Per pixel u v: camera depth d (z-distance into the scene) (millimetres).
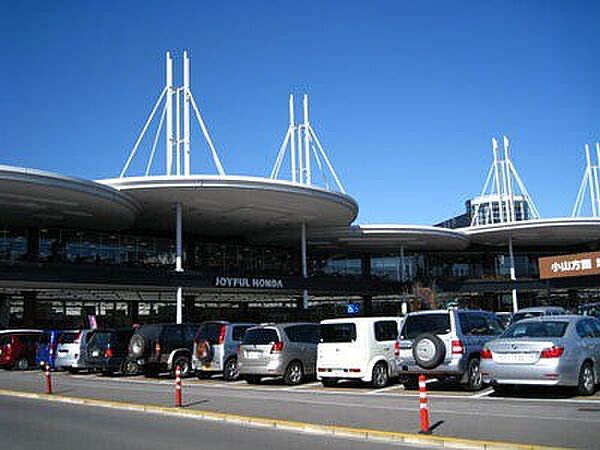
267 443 10188
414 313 16656
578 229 52875
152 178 36000
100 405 15695
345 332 18375
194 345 22969
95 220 42125
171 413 14031
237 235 53656
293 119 52719
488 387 16484
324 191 39531
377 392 17047
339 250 60188
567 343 13867
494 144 66312
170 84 44469
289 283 45688
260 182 36812
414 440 10156
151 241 49906
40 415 13828
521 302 61719
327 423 11812
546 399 14062
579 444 9312
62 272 34719
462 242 56562
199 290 42938
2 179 30922
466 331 16094
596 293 60906
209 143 43156
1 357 28719
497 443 9422
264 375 19859
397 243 56125
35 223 42969
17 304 42469
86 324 45656
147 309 48719
